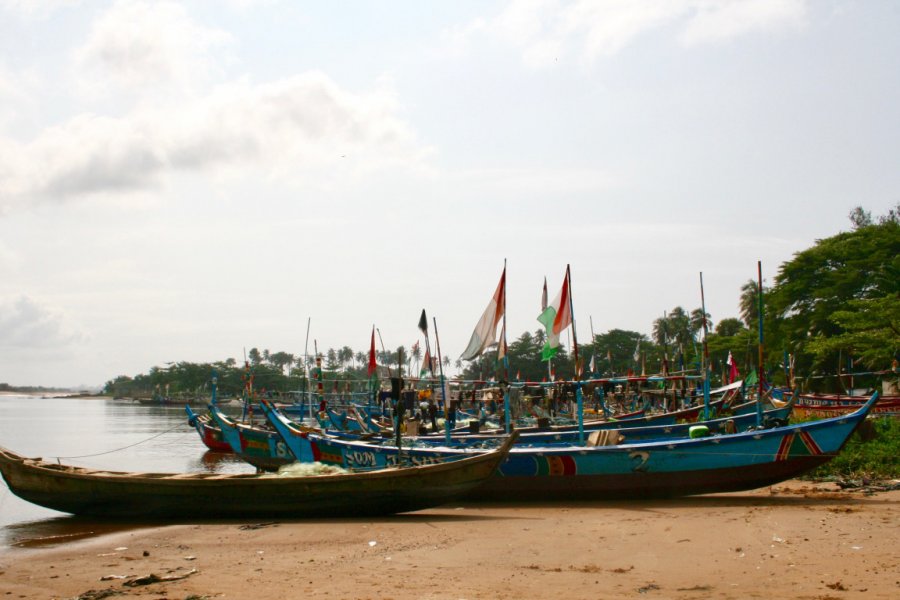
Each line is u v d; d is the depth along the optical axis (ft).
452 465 59.52
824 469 79.36
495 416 134.82
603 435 71.87
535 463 68.64
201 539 53.93
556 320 75.25
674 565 41.16
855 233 218.38
